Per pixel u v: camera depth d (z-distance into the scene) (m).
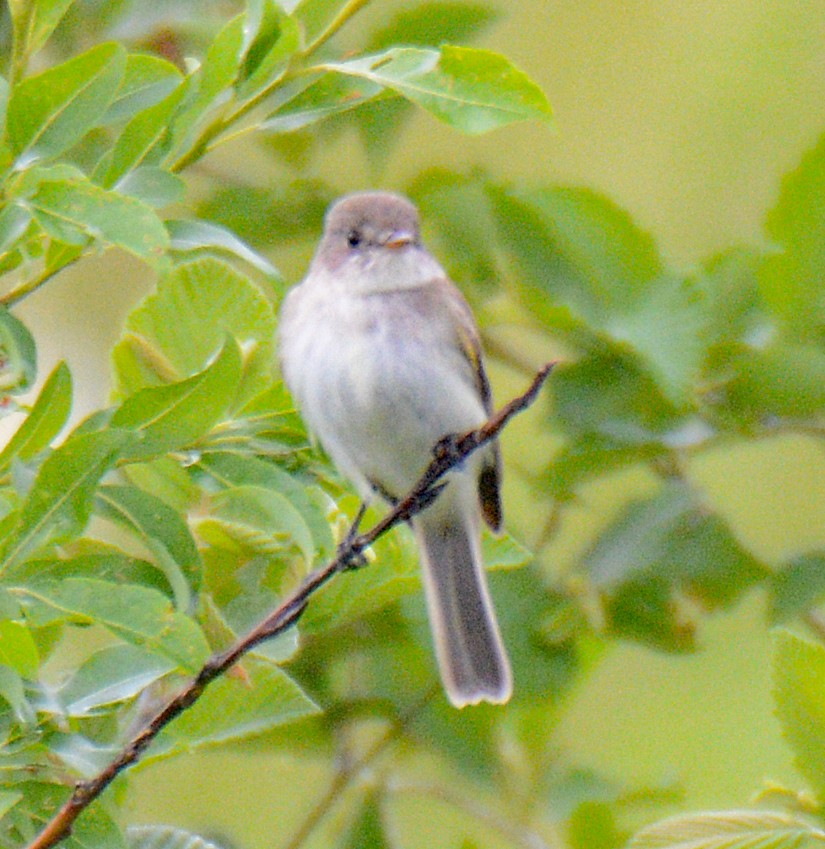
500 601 9.67
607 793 9.40
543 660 9.65
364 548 6.97
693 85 13.45
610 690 11.77
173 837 7.18
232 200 10.08
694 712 11.68
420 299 9.20
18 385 6.16
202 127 6.71
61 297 12.09
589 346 9.48
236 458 6.76
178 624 5.73
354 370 8.93
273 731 9.34
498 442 9.30
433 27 9.42
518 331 11.89
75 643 10.27
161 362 7.36
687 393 9.21
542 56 13.66
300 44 6.67
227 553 7.88
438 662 9.21
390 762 9.59
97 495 6.11
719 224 12.94
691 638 9.72
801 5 13.44
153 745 6.60
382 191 9.73
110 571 6.12
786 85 13.28
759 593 11.55
